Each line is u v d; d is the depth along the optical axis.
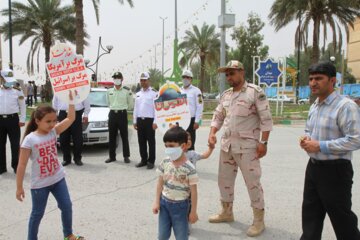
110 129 8.08
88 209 5.11
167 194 3.36
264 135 4.20
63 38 29.31
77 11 18.19
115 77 7.95
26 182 6.45
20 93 7.21
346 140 3.00
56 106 7.76
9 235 4.28
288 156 8.90
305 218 3.42
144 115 7.51
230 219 4.68
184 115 4.80
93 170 7.39
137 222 4.66
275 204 5.34
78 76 4.14
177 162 3.33
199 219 4.77
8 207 5.21
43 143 3.68
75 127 7.76
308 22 24.27
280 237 4.24
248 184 4.31
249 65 45.66
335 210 3.16
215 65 39.22
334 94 3.19
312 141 3.15
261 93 4.20
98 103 10.36
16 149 7.16
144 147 7.71
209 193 5.86
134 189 6.08
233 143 4.33
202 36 37.47
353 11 23.05
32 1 27.08
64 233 3.92
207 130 14.03
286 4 22.97
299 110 24.61
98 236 4.24
